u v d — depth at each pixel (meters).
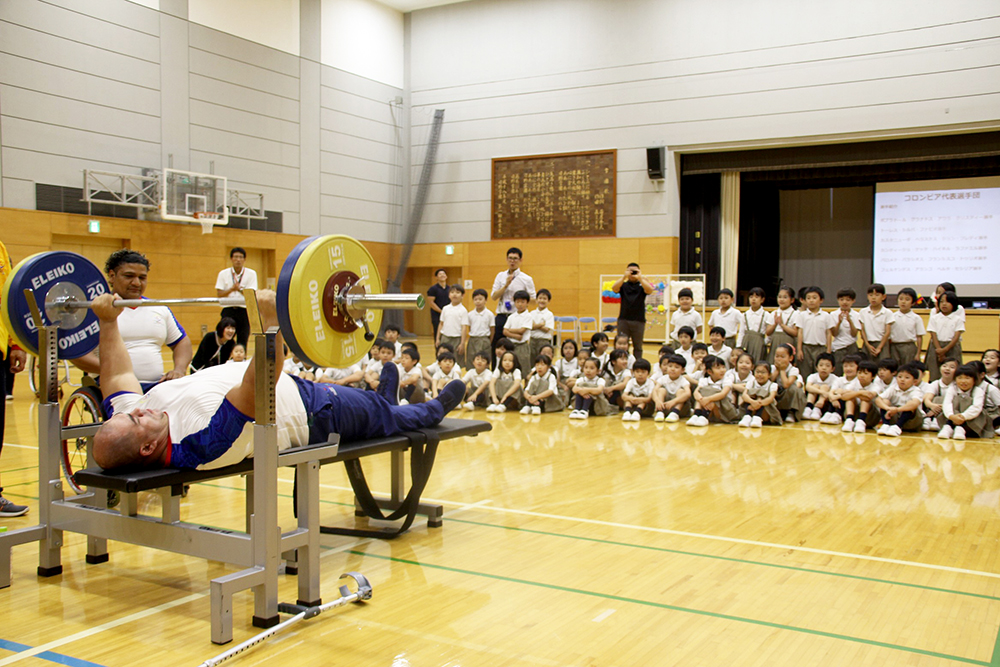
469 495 3.63
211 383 2.37
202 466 2.25
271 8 12.73
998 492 3.69
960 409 5.41
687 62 12.83
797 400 6.10
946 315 6.40
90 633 2.03
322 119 13.69
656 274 13.14
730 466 4.33
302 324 2.13
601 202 13.62
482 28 14.45
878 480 3.96
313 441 2.60
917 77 11.30
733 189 13.32
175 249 11.50
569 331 12.52
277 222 12.98
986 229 12.15
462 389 3.13
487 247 14.56
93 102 10.41
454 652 1.91
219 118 12.01
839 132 11.81
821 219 15.16
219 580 1.96
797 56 12.05
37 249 9.86
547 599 2.28
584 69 13.66
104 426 2.19
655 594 2.33
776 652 1.92
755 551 2.77
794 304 7.05
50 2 9.91
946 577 2.50
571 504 3.46
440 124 14.90
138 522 2.30
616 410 6.60
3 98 9.52
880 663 1.86
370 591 2.23
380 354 6.61
